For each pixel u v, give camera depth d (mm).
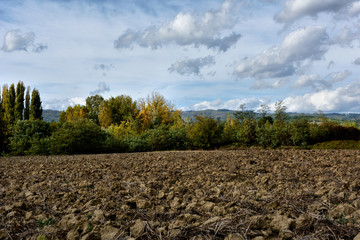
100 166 9312
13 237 2949
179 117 38375
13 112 40062
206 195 4441
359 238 2379
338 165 7680
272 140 20453
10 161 13172
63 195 4863
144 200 3928
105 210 3709
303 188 4684
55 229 3004
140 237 2730
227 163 9109
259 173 6883
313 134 20625
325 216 3096
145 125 36969
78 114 52562
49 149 18891
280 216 2916
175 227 2889
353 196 3881
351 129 20766
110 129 28719
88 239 2611
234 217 3006
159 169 7973
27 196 4836
